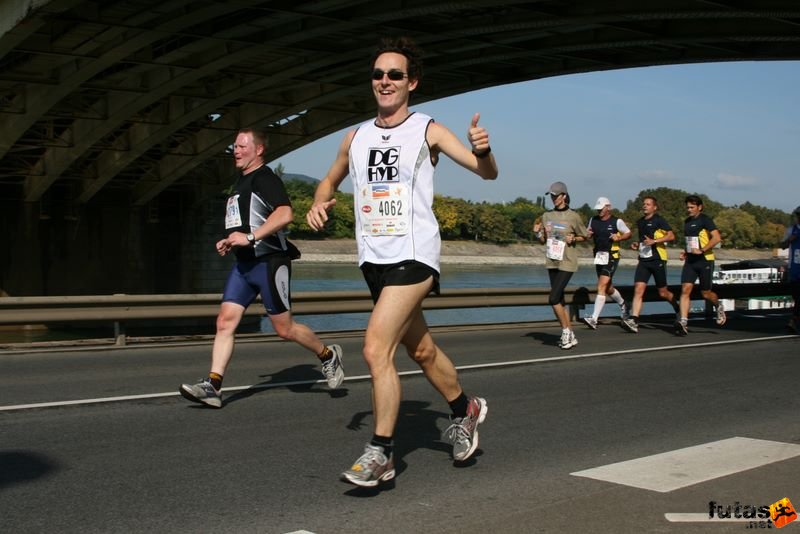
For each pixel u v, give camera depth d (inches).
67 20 1015.6
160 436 248.4
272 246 292.5
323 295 560.4
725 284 742.5
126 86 1337.4
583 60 1315.2
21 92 1373.0
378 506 183.2
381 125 192.5
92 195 1998.0
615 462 225.0
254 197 290.5
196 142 1755.7
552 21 1037.8
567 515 176.6
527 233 5718.5
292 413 283.7
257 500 186.9
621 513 177.6
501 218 5492.1
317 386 337.7
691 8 919.0
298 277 2950.3
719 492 193.3
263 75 1350.9
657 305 1337.4
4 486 195.5
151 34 1090.7
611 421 282.2
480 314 1256.8
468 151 180.2
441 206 5369.1
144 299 492.7
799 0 862.5
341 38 1208.2
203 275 2239.2
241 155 293.6
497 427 269.4
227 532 165.6
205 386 286.7
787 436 261.0
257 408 291.9
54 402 298.2
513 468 216.4
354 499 188.1
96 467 213.0
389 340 184.9
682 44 1130.7
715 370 408.2
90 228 2123.5
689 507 181.8
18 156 1770.4
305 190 5590.6
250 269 291.9
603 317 708.0
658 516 175.5
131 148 1664.6
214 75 1384.1
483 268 4397.1
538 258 5295.3
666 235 601.6
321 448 235.8
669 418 288.8
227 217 295.9
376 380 184.2
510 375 384.2
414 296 185.8
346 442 243.0
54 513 176.2
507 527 169.0
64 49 1155.3
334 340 512.4
